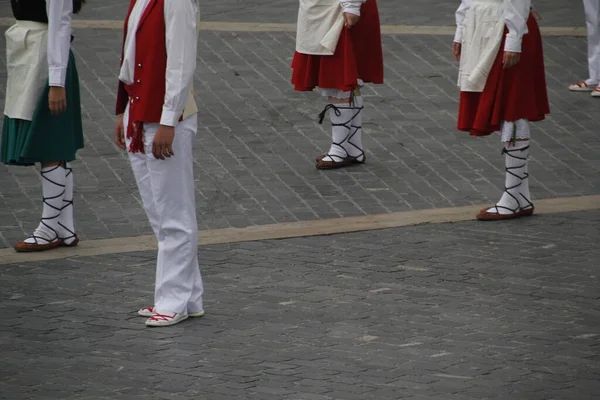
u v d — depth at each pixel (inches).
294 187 716.0
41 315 516.7
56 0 567.2
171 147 482.6
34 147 590.6
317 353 474.3
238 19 1075.3
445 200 700.7
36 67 584.7
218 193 701.9
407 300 538.9
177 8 470.9
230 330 500.7
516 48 635.5
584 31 1061.8
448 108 868.6
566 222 663.1
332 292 549.6
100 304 531.8
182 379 446.6
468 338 492.1
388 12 1109.1
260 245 617.9
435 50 991.0
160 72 481.1
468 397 430.3
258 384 441.7
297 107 863.7
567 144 800.9
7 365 459.2
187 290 510.9
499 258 601.3
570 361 467.2
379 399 427.5
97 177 724.0
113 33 1015.6
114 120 823.7
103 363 462.6
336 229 643.5
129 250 609.6
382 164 760.3
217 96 878.4
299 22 747.4
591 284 563.5
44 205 607.5
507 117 650.8
